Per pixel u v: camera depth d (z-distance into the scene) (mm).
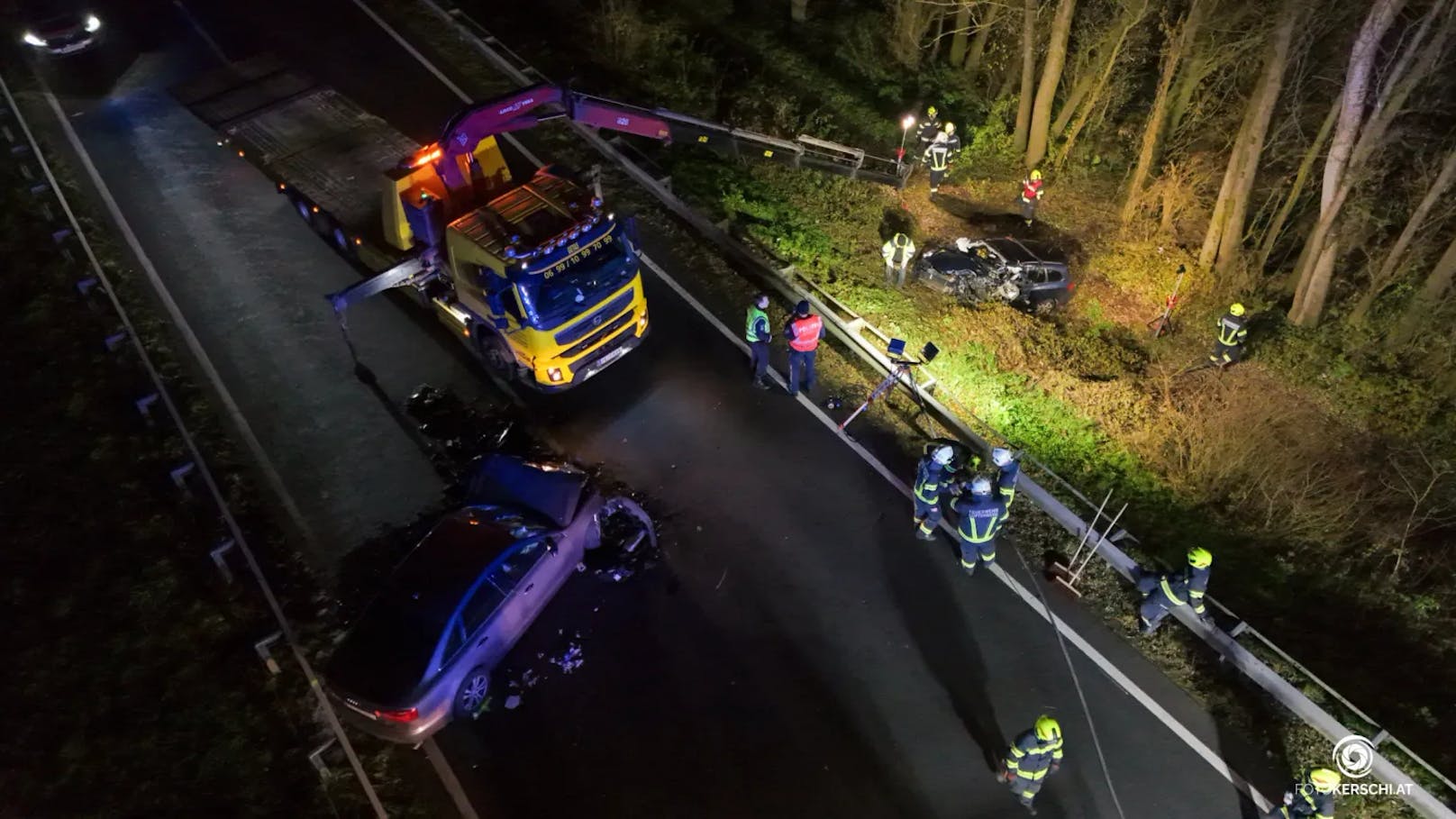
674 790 9164
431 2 19281
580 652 10164
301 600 10555
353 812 9000
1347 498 13578
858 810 9078
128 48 17828
